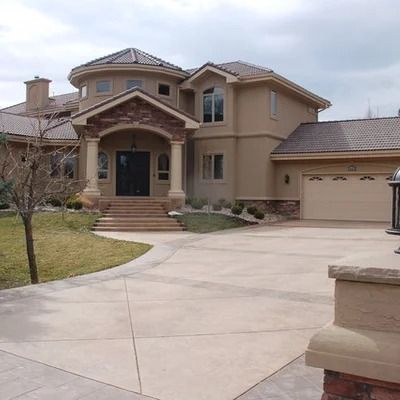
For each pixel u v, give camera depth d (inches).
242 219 850.1
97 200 840.3
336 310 99.1
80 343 209.3
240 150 966.4
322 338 97.8
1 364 184.7
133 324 238.2
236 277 365.7
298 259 454.0
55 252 556.1
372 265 96.3
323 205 934.4
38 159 508.1
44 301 286.4
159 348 202.7
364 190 897.5
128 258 481.1
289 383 165.2
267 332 224.8
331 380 97.9
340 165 916.0
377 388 93.2
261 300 289.9
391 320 93.0
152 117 861.8
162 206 845.8
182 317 251.4
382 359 91.0
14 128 962.7
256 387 162.2
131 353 196.7
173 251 511.8
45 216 776.3
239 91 968.3
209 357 191.6
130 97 847.7
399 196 111.3
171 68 989.8
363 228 759.1
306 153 922.7
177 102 1019.3
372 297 95.0
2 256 543.5
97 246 572.1
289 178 963.3
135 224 749.9
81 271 442.6
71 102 1147.3
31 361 187.8
